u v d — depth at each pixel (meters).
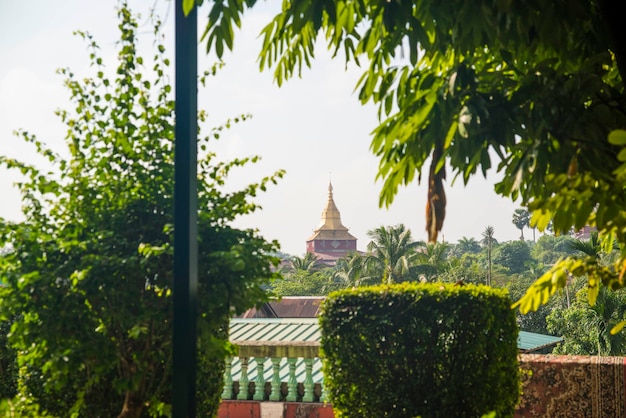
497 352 7.61
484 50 6.32
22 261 5.63
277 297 6.03
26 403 6.18
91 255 5.39
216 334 6.66
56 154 5.96
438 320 7.56
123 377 5.80
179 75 5.06
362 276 69.75
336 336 7.81
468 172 5.64
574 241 25.17
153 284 5.66
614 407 8.89
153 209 5.82
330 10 5.37
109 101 6.01
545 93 5.14
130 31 6.02
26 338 5.55
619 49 5.18
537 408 9.22
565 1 5.06
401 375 7.60
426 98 5.46
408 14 5.37
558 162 5.00
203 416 6.55
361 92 6.05
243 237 5.90
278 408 9.80
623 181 4.07
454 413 7.47
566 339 41.81
